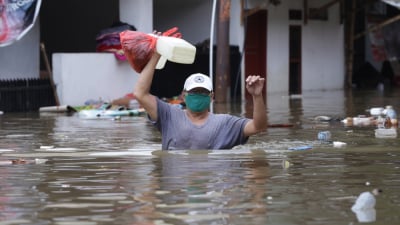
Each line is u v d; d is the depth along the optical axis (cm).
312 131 1379
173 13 2838
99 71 2292
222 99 2380
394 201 713
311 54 3119
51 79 2184
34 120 1730
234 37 2764
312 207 689
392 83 3378
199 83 997
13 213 673
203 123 1016
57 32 2819
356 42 3441
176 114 1022
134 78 2395
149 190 764
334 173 866
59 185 799
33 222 641
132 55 996
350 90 3058
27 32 2123
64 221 643
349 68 3278
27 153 1078
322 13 3164
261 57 2923
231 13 2767
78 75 2238
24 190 773
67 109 2061
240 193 748
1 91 2011
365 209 680
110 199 724
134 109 1989
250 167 905
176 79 2545
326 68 3189
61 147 1161
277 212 668
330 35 3203
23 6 1992
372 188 777
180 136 1012
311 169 895
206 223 632
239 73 2738
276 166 914
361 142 1187
